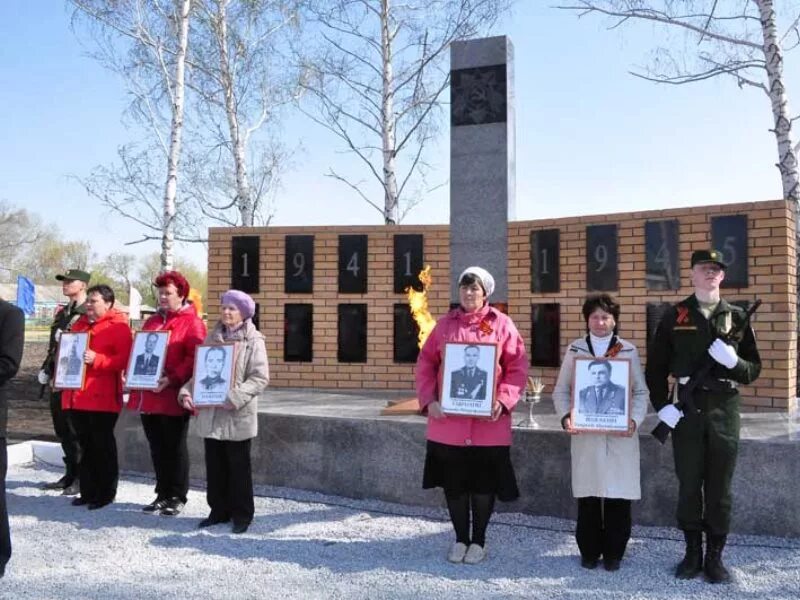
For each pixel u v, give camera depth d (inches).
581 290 323.0
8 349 177.8
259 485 270.4
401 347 364.8
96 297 249.8
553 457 228.5
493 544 206.1
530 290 335.9
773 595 165.8
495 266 296.0
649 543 204.2
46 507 253.4
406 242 367.2
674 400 182.9
